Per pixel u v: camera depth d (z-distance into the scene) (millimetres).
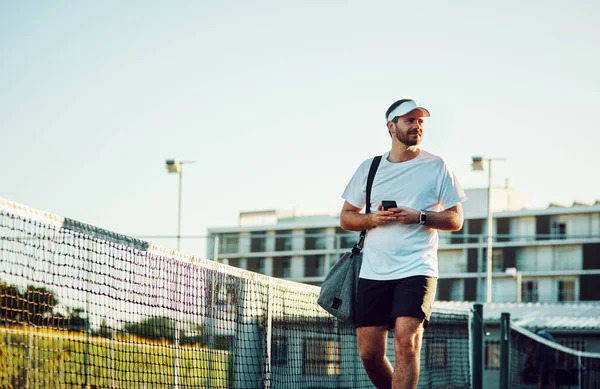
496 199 107312
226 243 117750
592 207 99812
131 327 5688
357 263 6184
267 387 7453
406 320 5691
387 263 5848
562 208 101375
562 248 100750
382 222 5777
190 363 6395
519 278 88062
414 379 5652
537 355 22828
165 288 6109
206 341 6680
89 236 5211
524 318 35750
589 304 38000
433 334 11469
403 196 5961
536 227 102250
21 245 4562
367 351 6055
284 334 7891
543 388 22688
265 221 122938
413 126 5922
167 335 6141
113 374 5434
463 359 12766
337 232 112250
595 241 99312
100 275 5316
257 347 7387
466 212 105812
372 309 5938
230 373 7000
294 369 8031
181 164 38062
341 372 8930
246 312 7258
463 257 103812
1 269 4398
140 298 5797
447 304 25141
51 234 4840
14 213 4461
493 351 35188
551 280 100500
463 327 12844
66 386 4992
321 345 8578
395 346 5730
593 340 35125
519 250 102438
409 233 5836
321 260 111188
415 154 6055
